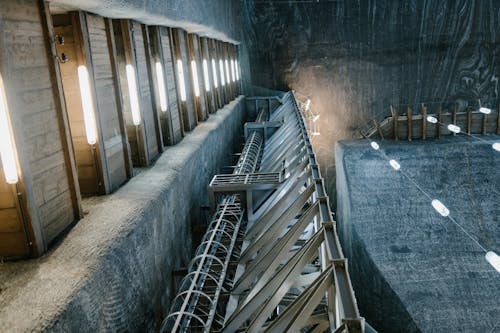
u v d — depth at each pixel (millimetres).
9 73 3992
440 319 12469
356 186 16031
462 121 17812
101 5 5570
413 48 24328
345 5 23719
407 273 13633
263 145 14602
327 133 25078
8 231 4254
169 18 8344
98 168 6121
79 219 5281
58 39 5562
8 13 4070
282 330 3492
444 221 14891
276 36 24125
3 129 3951
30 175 4281
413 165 16203
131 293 4898
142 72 8344
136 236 5176
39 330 3209
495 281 13188
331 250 3652
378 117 25047
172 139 9672
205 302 5543
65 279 3895
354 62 24406
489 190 15578
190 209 8289
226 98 18891
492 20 24062
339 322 3613
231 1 18953
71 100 5953
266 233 5801
